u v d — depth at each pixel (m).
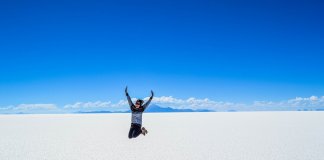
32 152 9.48
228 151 9.66
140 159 8.52
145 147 10.46
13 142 11.57
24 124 20.56
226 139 12.40
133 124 11.13
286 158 8.59
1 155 9.00
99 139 12.43
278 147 10.38
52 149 10.02
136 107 11.27
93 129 16.75
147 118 28.11
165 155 9.05
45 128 17.36
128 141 11.86
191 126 18.47
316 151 9.62
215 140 12.11
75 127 18.06
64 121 23.98
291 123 20.53
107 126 18.84
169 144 11.10
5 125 19.64
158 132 15.00
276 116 30.64
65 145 10.85
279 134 14.05
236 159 8.49
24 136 13.45
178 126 18.47
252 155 9.02
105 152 9.52
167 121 23.33
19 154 9.16
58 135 13.80
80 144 11.09
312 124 19.59
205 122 21.97
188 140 12.13
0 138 12.75
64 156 8.88
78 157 8.76
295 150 9.81
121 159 8.51
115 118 29.06
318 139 12.34
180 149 10.05
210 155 9.03
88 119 27.22
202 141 11.85
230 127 17.66
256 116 30.84
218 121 23.03
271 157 8.73
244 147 10.41
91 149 10.05
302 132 14.84
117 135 13.80
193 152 9.52
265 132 14.90
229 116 31.42
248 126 18.28
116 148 10.24
